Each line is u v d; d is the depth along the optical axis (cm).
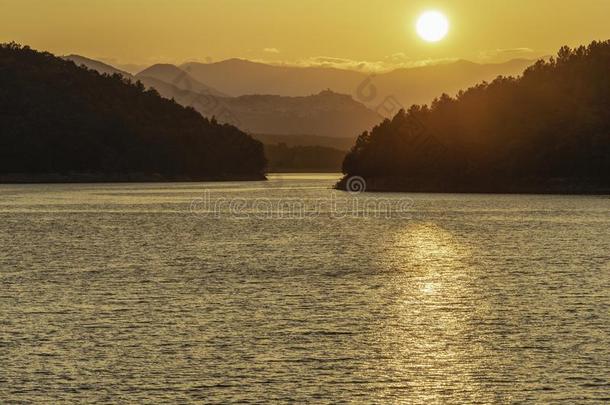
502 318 9731
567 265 14538
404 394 7112
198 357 8044
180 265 14438
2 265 14362
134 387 7212
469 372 7650
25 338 8675
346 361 7950
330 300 10844
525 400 6994
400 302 10725
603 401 6962
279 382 7356
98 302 10638
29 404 6850
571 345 8481
